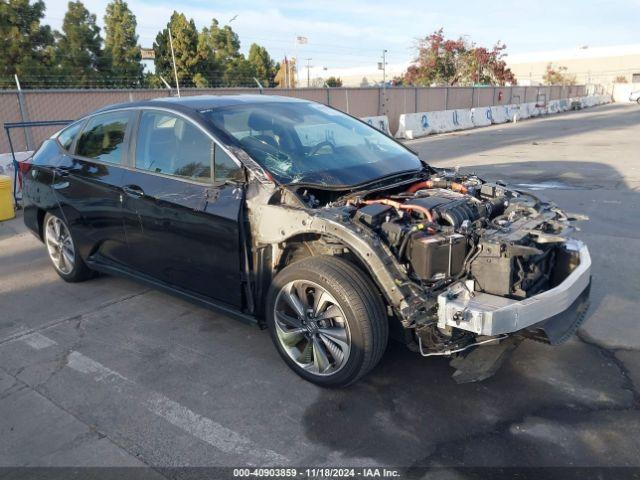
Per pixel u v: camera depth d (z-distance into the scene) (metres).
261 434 2.97
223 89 16.52
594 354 3.70
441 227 3.21
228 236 3.54
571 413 3.06
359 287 3.07
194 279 3.94
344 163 3.97
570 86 44.69
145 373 3.63
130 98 14.56
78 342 4.10
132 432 3.02
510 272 2.95
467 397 3.23
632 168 10.71
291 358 3.48
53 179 5.00
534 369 3.52
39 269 5.84
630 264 5.32
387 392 3.31
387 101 22.30
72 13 28.11
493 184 4.20
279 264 3.54
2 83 24.08
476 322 2.79
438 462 2.70
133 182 4.20
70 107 13.35
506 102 32.88
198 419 3.11
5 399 3.37
